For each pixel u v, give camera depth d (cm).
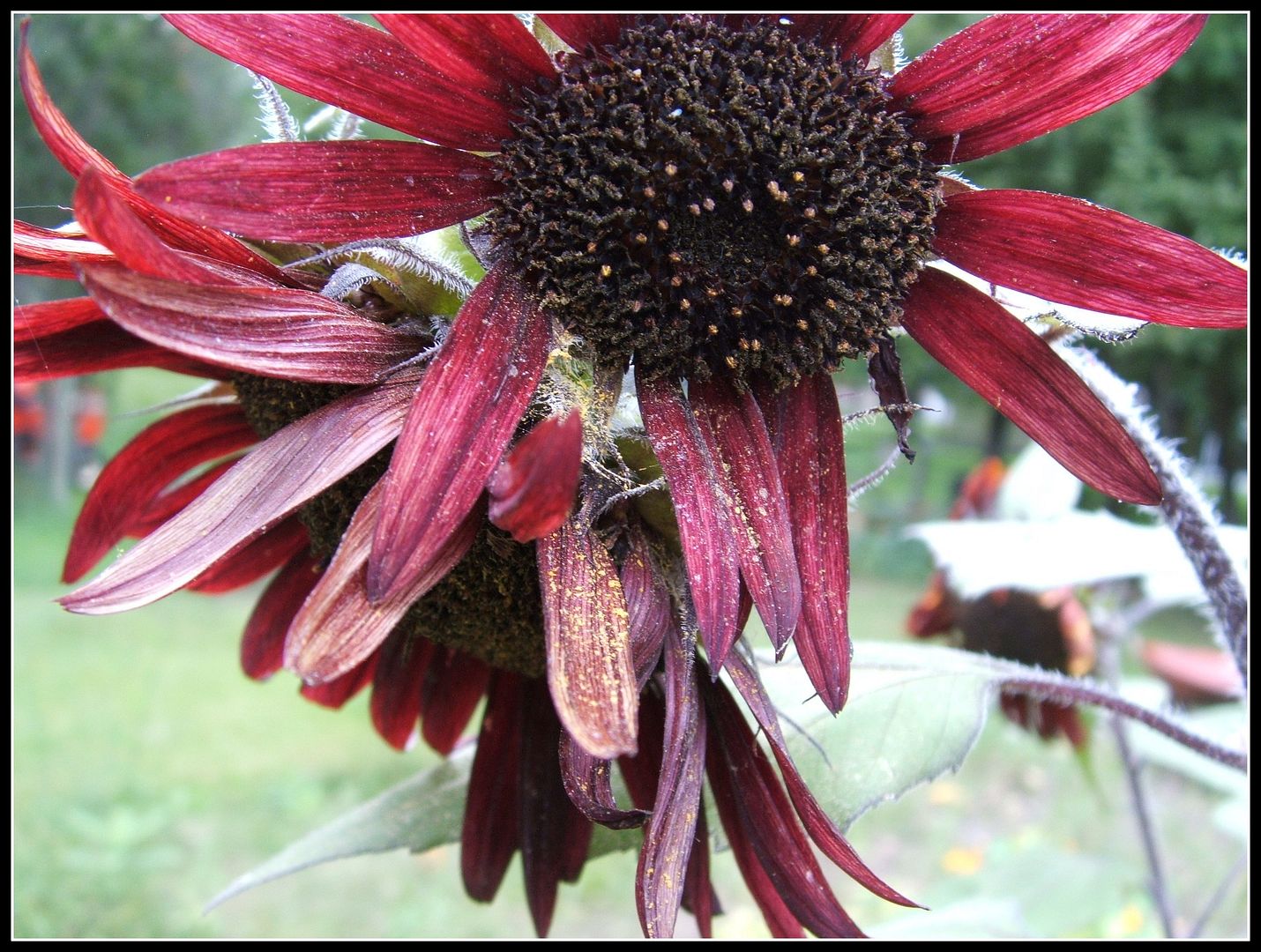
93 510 24
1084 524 33
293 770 108
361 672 27
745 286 16
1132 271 17
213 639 159
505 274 16
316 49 16
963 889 43
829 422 17
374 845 25
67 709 123
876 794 23
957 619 42
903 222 17
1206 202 171
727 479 16
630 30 17
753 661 18
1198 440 189
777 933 20
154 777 104
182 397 23
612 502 16
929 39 147
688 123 16
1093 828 91
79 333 19
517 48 16
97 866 82
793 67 17
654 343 16
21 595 159
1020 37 17
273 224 16
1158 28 17
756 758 19
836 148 16
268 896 85
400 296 17
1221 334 172
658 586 16
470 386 15
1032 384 18
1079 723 41
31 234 17
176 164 15
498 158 17
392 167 16
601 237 16
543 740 24
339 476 15
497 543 17
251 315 15
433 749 26
